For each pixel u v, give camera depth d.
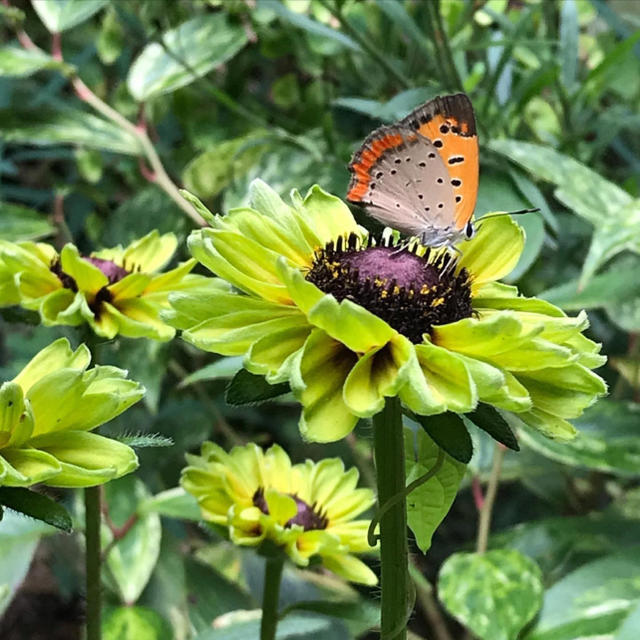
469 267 0.13
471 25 0.25
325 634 0.19
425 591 0.24
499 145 0.20
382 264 0.12
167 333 0.15
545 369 0.11
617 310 0.21
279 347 0.11
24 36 0.24
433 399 0.10
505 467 0.23
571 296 0.20
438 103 0.12
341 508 0.16
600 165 0.27
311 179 0.23
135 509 0.20
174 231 0.25
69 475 0.10
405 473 0.12
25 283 0.15
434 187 0.12
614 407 0.20
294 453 0.28
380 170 0.12
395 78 0.23
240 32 0.24
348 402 0.10
